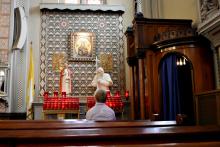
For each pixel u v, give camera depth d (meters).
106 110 6.12
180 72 9.52
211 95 6.69
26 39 13.53
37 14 14.33
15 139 2.50
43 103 12.37
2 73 12.58
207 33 8.89
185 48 9.21
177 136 2.86
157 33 10.58
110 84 12.79
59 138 2.57
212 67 9.16
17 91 13.02
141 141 2.76
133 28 11.23
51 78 13.80
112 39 14.56
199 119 7.21
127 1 15.10
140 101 10.57
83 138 2.62
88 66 14.15
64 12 14.46
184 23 10.80
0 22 13.09
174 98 9.30
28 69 13.41
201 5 9.38
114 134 2.68
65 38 14.26
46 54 14.00
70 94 13.17
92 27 14.52
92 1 15.23
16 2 13.71
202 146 2.57
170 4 13.10
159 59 9.72
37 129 3.11
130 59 12.00
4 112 12.33
